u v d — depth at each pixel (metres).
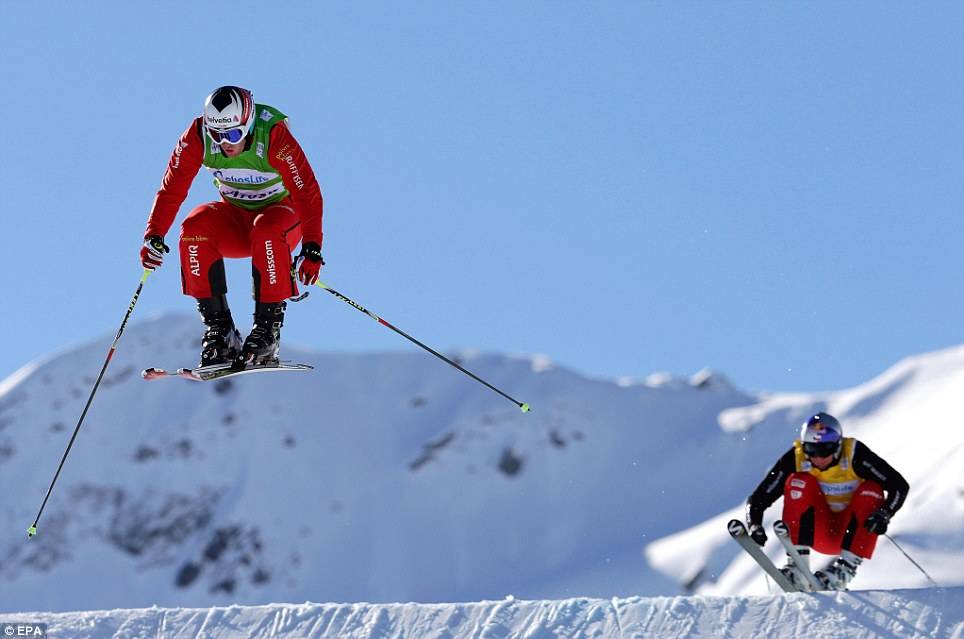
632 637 20.38
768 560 25.81
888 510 25.58
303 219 23.91
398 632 21.02
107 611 22.38
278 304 24.23
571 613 21.06
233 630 21.55
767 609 20.81
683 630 20.48
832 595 20.95
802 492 26.20
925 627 19.89
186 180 24.02
